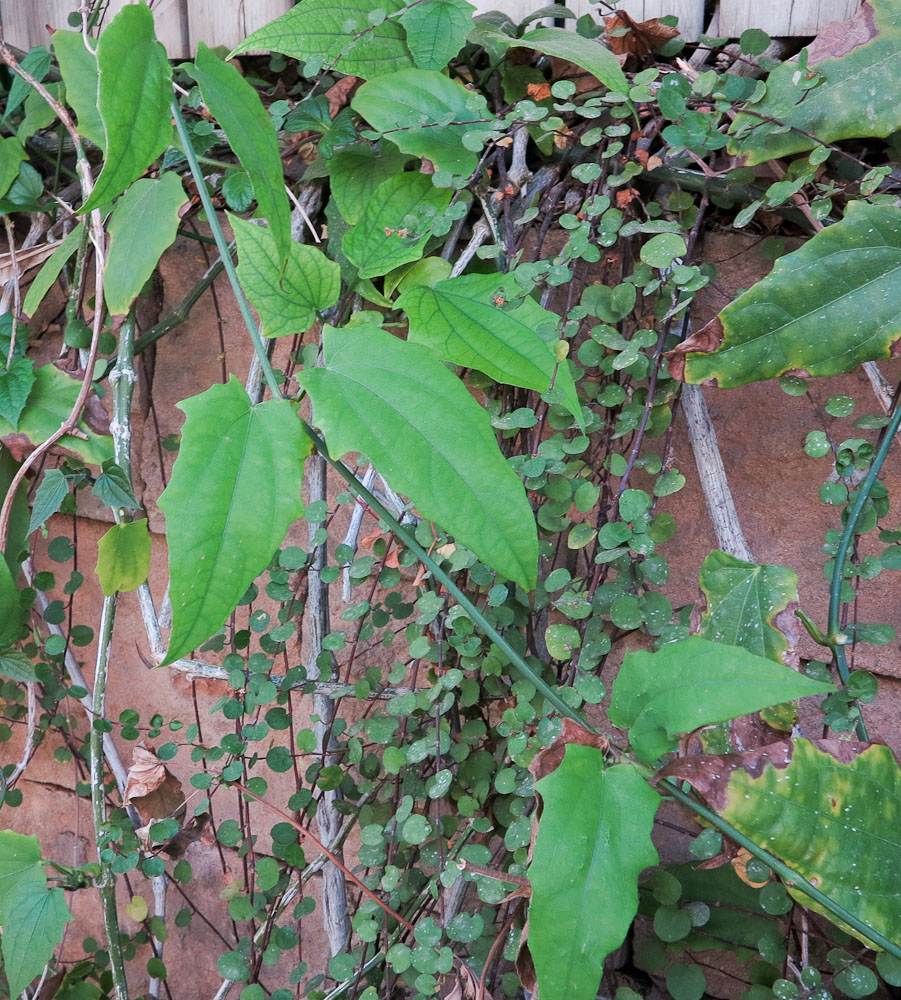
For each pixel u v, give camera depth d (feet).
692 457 2.83
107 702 3.78
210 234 3.37
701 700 1.62
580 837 1.59
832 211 2.49
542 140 2.48
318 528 2.65
